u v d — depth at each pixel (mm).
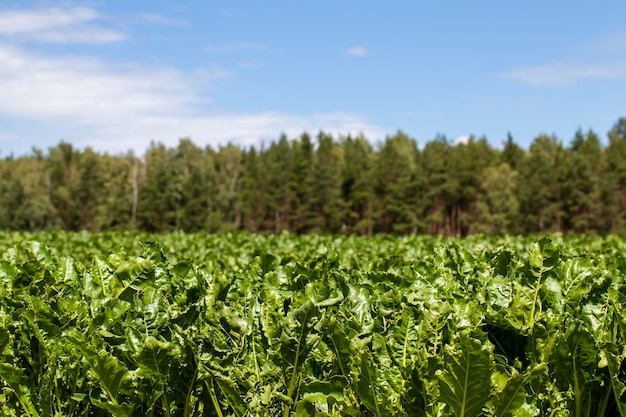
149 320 2891
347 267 4832
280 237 11008
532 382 2727
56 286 3361
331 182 72438
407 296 3141
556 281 3023
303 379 2879
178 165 81625
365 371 2574
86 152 87250
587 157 73250
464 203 72438
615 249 7520
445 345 2570
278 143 97688
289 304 3168
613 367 2643
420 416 2639
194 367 2822
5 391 2840
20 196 70688
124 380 2660
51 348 2863
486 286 3264
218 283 3283
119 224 69938
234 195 77688
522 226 63969
